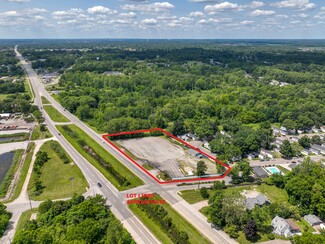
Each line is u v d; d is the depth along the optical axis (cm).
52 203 9244
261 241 7925
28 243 7025
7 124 18238
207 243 7794
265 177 11738
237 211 8162
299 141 15112
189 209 9450
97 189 10619
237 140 14012
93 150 13988
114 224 7888
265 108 19562
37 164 12500
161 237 8012
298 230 8288
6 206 9338
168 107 19850
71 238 7275
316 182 9419
